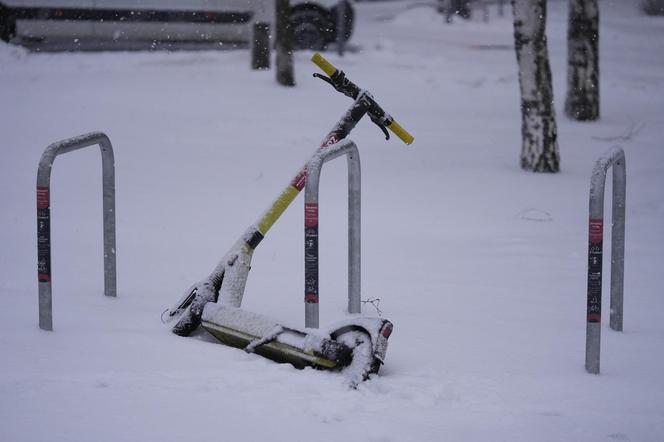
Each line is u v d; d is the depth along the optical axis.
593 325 7.71
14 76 30.31
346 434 6.11
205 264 12.39
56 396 6.65
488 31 51.50
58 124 23.72
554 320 9.70
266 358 7.82
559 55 41.59
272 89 29.88
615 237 9.17
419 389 6.98
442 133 25.47
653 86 34.44
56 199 16.94
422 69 35.72
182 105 27.11
